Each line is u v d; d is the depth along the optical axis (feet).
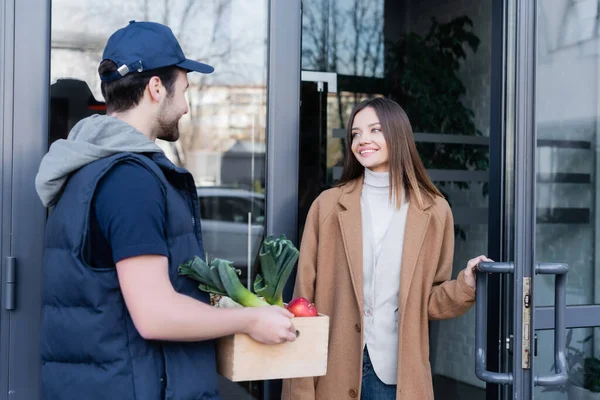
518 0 6.82
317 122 10.69
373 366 6.64
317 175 10.41
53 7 7.06
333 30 11.00
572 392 8.29
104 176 4.46
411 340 6.55
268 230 7.77
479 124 11.09
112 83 4.84
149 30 4.91
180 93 5.02
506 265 6.47
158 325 4.24
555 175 8.25
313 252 6.94
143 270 4.28
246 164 8.18
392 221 6.80
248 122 8.14
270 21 7.73
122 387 4.35
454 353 10.62
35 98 6.70
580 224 8.36
